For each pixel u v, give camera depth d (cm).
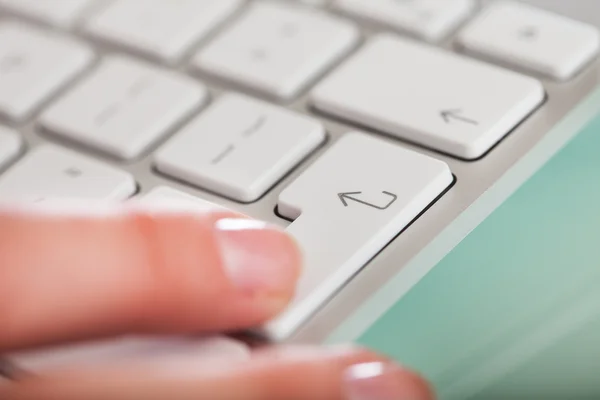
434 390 29
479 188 30
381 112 31
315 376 28
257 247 29
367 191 30
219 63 33
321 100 32
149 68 33
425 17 33
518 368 32
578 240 31
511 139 31
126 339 29
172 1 34
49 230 29
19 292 28
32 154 32
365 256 29
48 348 29
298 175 31
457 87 31
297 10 33
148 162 32
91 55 34
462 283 30
